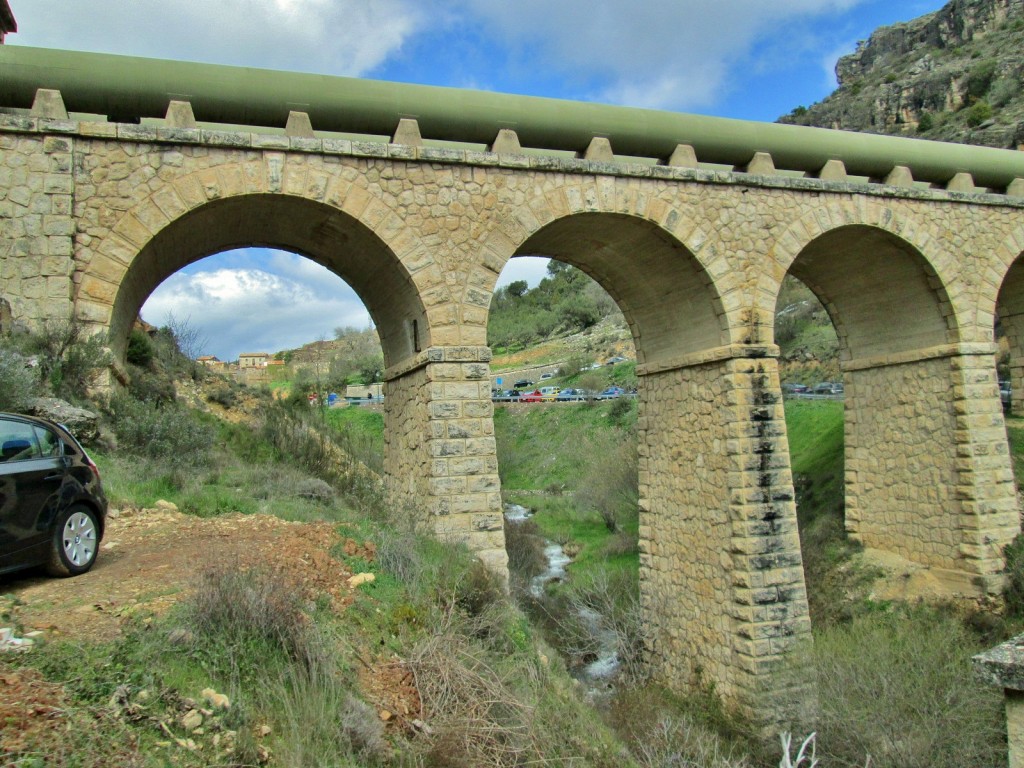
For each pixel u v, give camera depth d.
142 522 11.05
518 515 40.44
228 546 9.69
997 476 17.52
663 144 15.66
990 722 12.08
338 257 15.65
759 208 15.77
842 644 14.76
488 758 7.33
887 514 19.53
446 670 8.15
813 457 26.97
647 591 18.12
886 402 19.64
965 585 17.28
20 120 11.77
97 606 6.75
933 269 17.39
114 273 12.09
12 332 11.62
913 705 12.48
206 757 5.18
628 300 18.25
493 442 13.59
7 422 7.68
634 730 13.56
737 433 14.95
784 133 16.64
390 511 13.55
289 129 13.12
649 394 18.33
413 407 14.74
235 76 13.05
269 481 16.86
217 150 12.55
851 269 18.89
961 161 18.31
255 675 6.41
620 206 14.73
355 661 7.81
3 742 4.46
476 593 10.94
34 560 7.34
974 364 17.69
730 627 14.85
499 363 91.44
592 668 18.66
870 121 83.56
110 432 13.63
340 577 9.58
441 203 13.71
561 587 25.92
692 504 16.39
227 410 33.31
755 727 13.88
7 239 11.70
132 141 12.20
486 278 13.86
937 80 76.44
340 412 55.75
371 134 14.14
